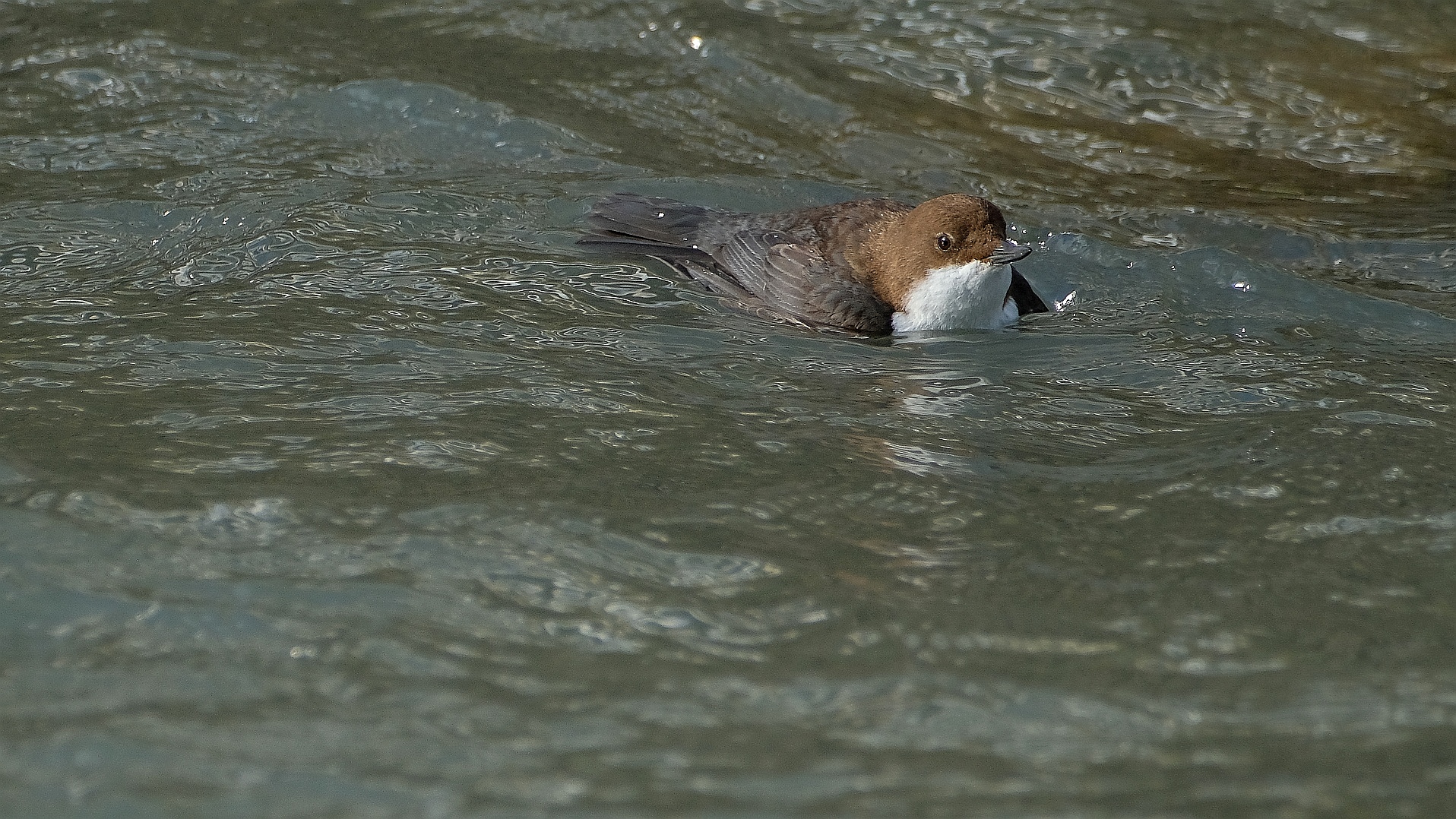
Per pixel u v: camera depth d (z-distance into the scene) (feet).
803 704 24.67
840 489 32.09
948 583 28.40
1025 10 60.85
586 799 22.12
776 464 33.14
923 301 41.75
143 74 54.65
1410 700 24.73
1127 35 59.21
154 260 43.34
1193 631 26.84
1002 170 50.90
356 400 35.40
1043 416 36.19
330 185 48.34
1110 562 29.17
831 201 48.96
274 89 54.03
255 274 42.57
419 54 56.95
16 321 39.24
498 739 23.57
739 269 43.80
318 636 26.20
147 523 29.50
